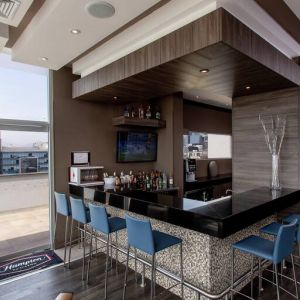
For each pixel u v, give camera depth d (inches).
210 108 254.1
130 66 106.8
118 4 78.2
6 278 116.0
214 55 83.3
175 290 101.6
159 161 195.2
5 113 137.3
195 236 92.1
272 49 99.3
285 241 77.5
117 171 177.8
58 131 152.2
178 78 109.9
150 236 81.0
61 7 79.5
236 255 100.2
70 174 155.3
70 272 121.6
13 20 89.4
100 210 103.8
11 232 171.2
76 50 113.5
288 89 128.2
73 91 155.5
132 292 103.8
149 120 176.7
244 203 94.1
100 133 170.1
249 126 144.5
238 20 80.0
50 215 151.1
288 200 112.5
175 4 87.0
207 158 256.1
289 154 129.5
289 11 95.3
